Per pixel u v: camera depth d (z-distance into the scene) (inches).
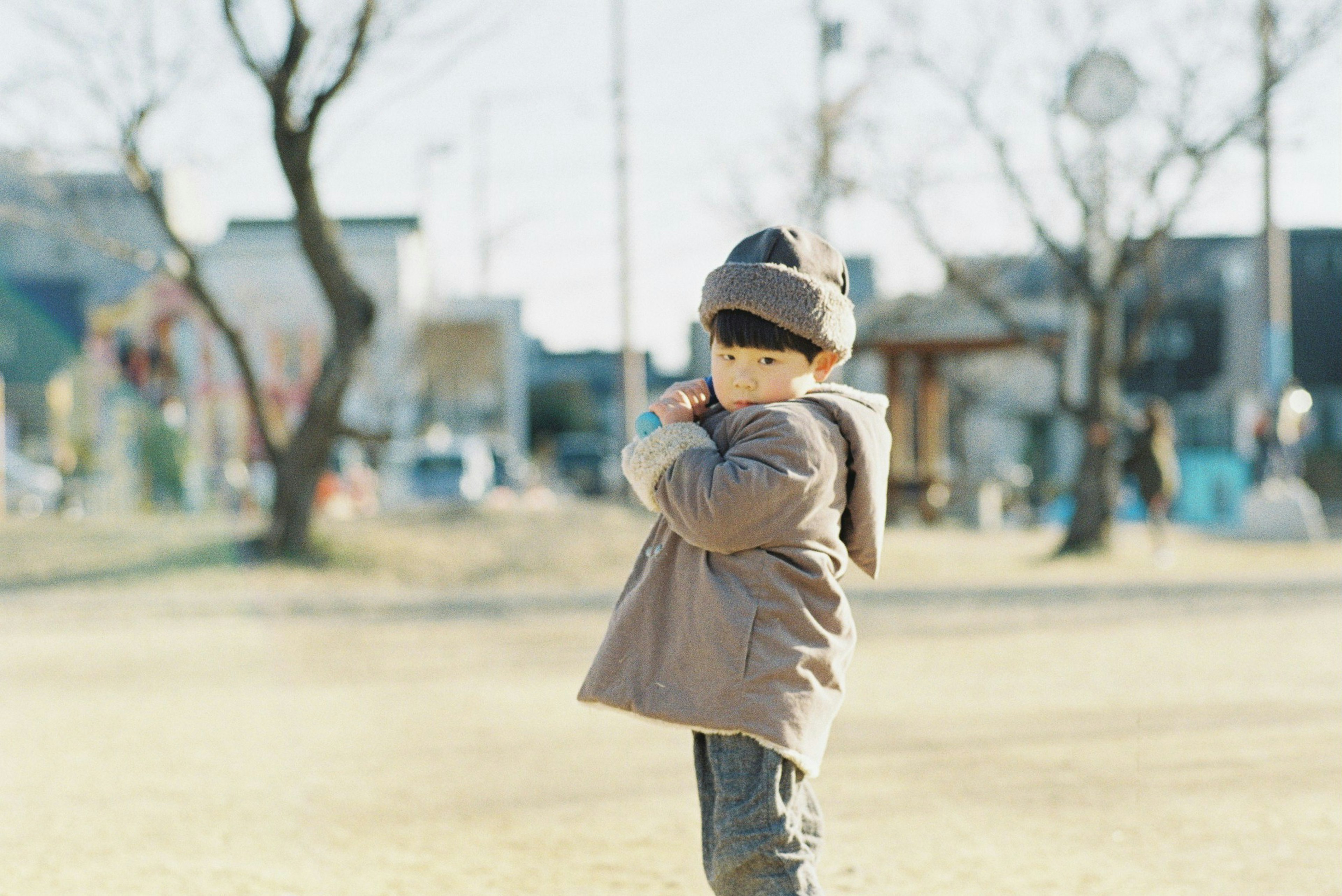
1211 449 1859.0
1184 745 242.8
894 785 215.5
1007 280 1398.9
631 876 167.9
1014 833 185.0
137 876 167.2
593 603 534.0
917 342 949.2
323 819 197.5
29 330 1553.9
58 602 532.7
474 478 1400.1
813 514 112.2
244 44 593.3
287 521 644.1
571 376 3016.7
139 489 1149.1
